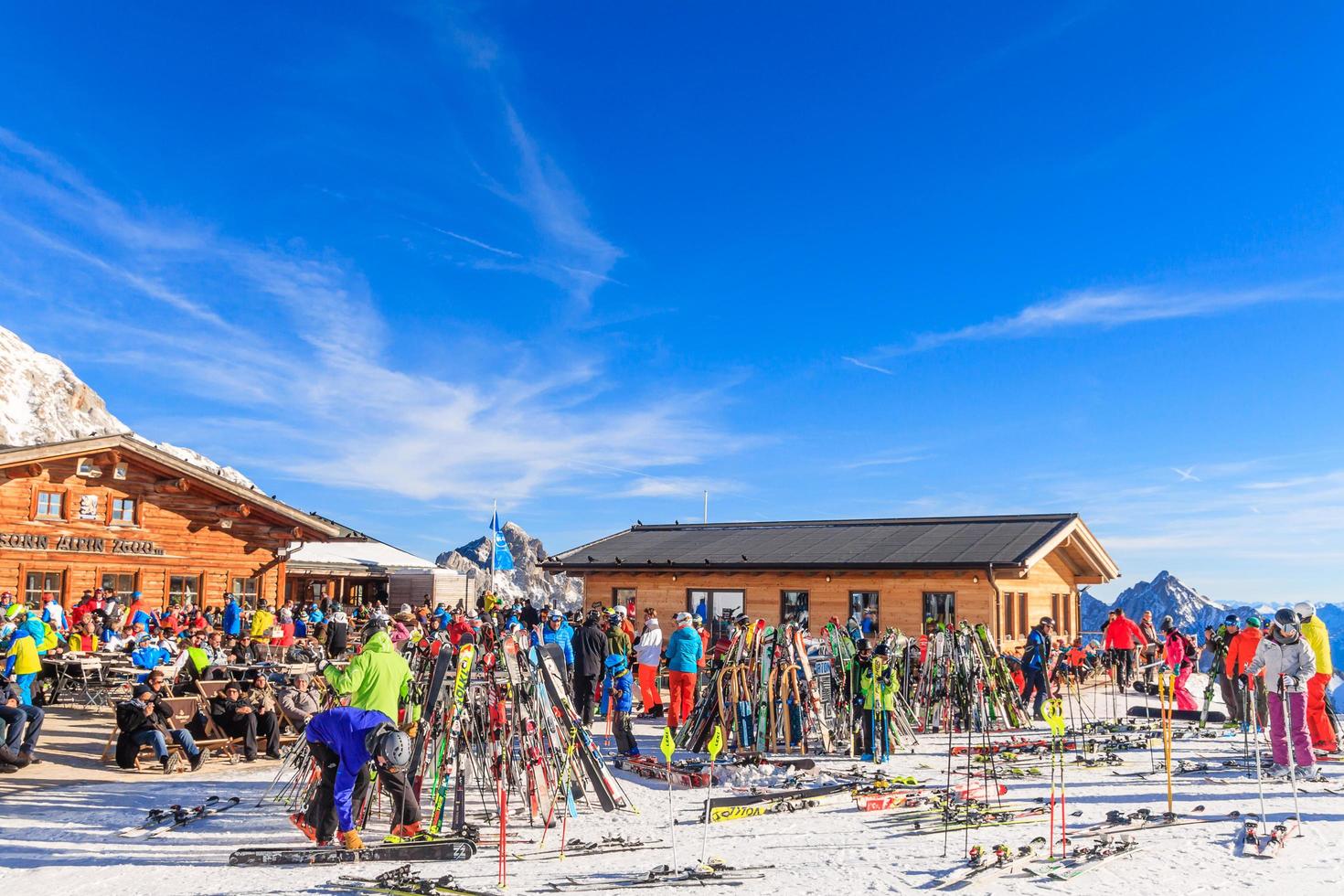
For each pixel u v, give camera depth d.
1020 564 22.92
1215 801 9.78
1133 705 20.06
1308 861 7.34
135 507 27.67
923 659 16.77
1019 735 15.67
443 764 9.17
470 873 7.54
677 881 7.08
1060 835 8.31
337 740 8.13
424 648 10.09
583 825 9.45
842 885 6.89
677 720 14.95
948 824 8.90
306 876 7.44
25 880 7.40
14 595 24.77
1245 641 14.34
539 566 30.00
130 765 12.81
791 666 14.33
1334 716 12.46
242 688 16.28
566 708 10.11
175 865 7.86
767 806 9.98
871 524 30.00
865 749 13.57
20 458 24.81
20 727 12.77
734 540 30.39
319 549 41.31
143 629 21.34
